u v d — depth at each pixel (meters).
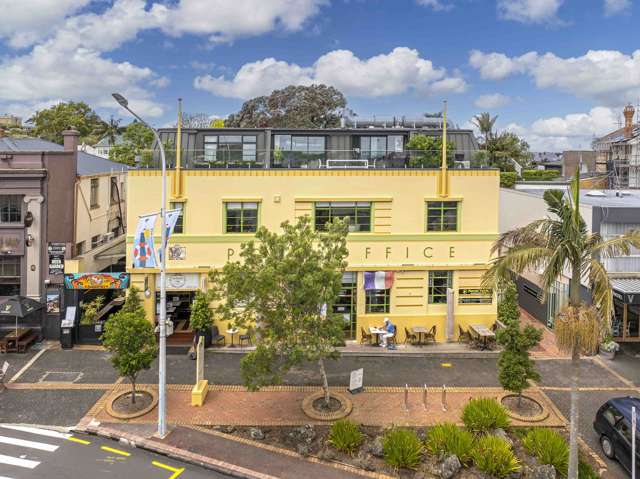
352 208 26.08
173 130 30.34
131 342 18.64
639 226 25.55
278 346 17.86
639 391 21.20
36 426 18.00
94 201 29.98
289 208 25.81
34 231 26.34
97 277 25.53
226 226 25.84
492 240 26.53
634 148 57.78
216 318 25.53
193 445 16.89
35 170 26.05
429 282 26.50
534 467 15.73
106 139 80.38
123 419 18.39
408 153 27.52
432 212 26.38
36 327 26.25
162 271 17.20
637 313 26.78
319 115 57.41
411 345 25.81
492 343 25.56
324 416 18.58
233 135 30.70
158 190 25.47
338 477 15.41
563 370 23.16
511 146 62.09
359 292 26.16
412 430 17.50
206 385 20.33
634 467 13.88
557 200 15.21
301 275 17.47
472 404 18.12
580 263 14.85
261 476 15.38
